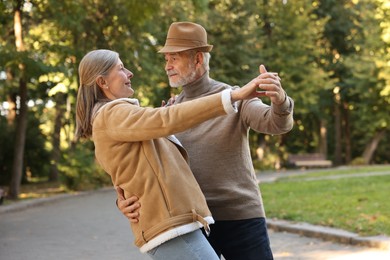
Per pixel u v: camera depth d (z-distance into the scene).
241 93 2.69
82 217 12.78
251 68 30.89
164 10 23.09
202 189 3.48
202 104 2.62
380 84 32.91
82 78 2.96
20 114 17.45
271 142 36.16
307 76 32.75
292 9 32.62
